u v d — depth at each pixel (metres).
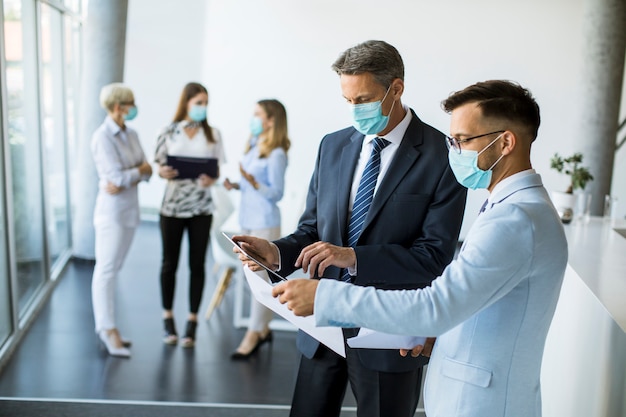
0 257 4.33
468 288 1.53
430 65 7.66
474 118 1.64
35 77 5.39
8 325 4.49
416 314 1.54
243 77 8.09
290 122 8.06
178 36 8.09
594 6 5.79
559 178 7.71
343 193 2.27
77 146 7.12
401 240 2.19
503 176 1.68
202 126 4.63
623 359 2.09
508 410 1.64
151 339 4.79
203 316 5.34
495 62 7.61
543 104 7.63
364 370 2.20
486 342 1.65
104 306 4.46
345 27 7.80
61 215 6.49
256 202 4.57
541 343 1.66
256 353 4.64
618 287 2.63
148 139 8.32
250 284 2.02
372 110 2.08
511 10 7.51
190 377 4.20
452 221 2.15
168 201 4.61
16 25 4.74
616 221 4.31
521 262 1.54
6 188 4.37
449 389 1.71
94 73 6.30
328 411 2.36
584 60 5.88
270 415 3.69
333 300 1.61
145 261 6.78
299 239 2.32
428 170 2.17
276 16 7.93
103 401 3.74
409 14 7.61
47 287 5.63
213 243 5.23
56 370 4.19
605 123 5.86
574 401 2.70
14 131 4.72
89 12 6.23
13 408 3.62
